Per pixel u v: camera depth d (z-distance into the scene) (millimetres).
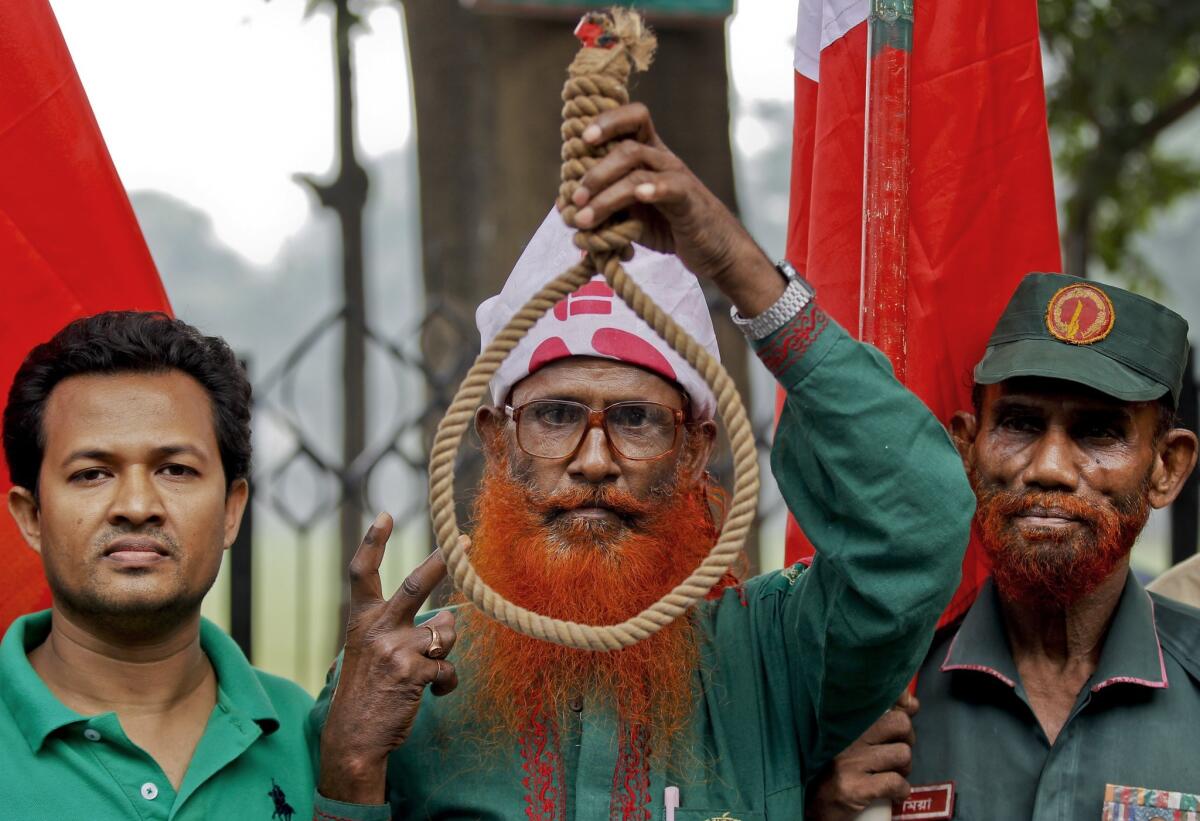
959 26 3273
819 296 3236
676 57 6031
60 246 3219
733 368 5988
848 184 3207
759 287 2447
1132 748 2828
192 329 2643
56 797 2447
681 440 2955
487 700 2846
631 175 2320
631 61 2520
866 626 2527
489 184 6230
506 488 2963
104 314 2604
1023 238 3324
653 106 6016
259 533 5234
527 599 2885
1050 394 2896
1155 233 9852
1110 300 2918
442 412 4621
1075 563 2844
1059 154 8969
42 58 3217
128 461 2479
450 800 2768
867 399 2453
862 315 2918
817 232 3248
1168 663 2904
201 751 2541
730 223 2416
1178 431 3008
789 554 3277
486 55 6367
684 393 2992
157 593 2467
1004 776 2912
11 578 3078
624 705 2809
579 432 2898
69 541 2467
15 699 2500
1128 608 2934
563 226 2979
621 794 2756
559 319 2914
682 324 2967
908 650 2559
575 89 2318
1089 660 2951
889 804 2832
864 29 3184
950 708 2998
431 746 2818
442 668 2592
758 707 2834
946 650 3059
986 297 3293
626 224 2342
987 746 2941
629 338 2896
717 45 6086
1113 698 2875
